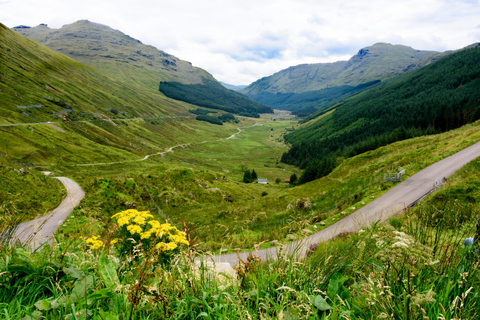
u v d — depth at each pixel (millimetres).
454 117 148625
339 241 4570
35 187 52781
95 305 2373
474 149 38125
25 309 2248
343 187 37969
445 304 2148
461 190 17531
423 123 165625
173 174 73688
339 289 2809
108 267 2779
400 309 2125
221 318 2176
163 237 3934
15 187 48156
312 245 4180
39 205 40156
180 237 3297
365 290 2441
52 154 135625
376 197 26281
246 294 2604
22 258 2744
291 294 2572
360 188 33688
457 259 2787
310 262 3102
